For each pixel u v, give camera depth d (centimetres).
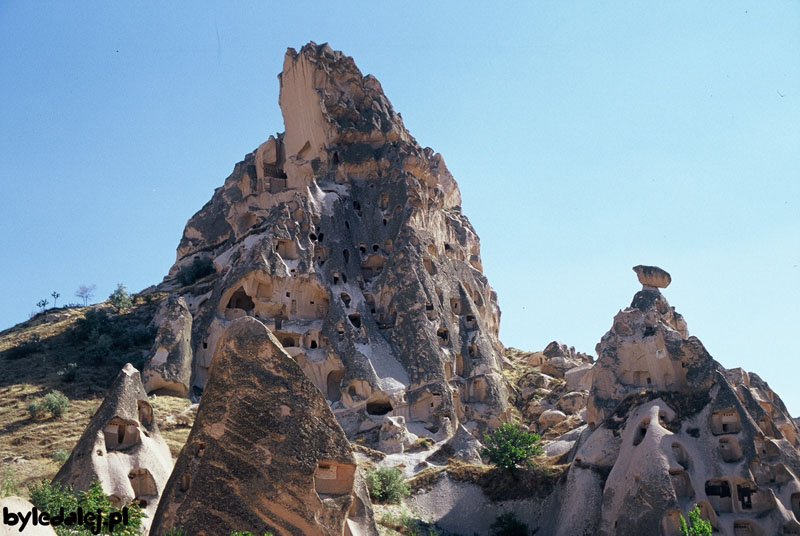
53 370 7531
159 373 7094
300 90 9419
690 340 5741
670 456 5081
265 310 7675
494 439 6109
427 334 7562
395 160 8875
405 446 6762
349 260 8144
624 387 6194
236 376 3691
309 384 3712
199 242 10181
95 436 4678
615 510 5081
